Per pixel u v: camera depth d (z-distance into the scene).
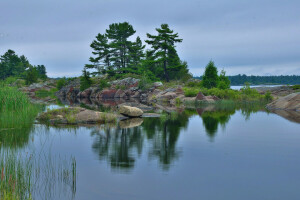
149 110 24.53
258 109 24.14
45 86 85.50
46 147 9.35
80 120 15.73
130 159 7.83
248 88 36.78
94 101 41.78
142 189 5.60
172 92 44.34
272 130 12.90
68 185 5.84
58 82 73.69
